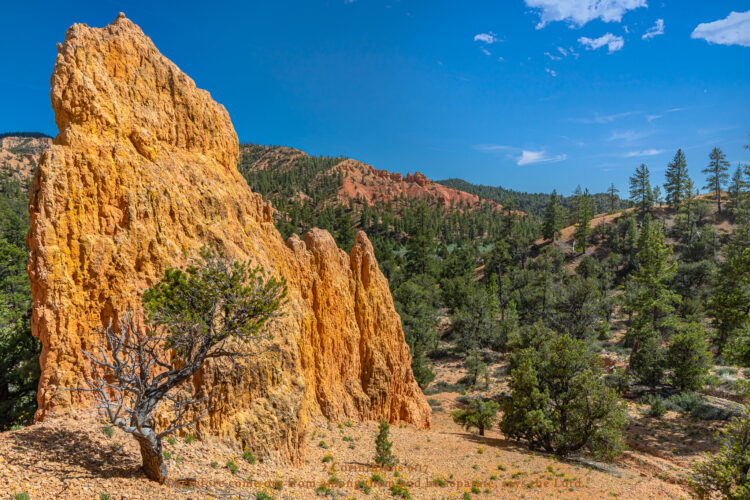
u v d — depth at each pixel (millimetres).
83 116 17422
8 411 24453
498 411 49250
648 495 25922
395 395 35594
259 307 14180
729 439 25078
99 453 14250
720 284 67750
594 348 66312
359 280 35844
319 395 29734
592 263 110438
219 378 17828
